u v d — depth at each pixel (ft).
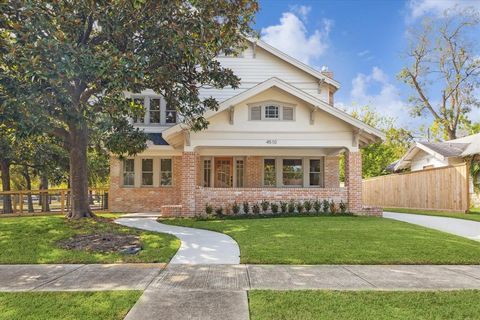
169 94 40.09
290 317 14.38
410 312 14.92
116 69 28.60
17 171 78.84
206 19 33.78
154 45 32.30
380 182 81.00
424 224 42.80
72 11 31.48
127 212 60.54
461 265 23.27
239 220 44.83
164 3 32.12
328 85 63.57
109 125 33.42
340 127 50.80
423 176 64.80
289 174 64.54
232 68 62.64
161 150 60.08
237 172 64.85
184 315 14.66
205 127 44.47
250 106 50.44
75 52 27.37
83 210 40.91
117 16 30.83
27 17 27.43
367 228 36.45
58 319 14.32
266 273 21.17
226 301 16.28
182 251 27.40
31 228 34.81
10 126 31.09
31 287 18.69
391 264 23.38
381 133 49.78
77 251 27.30
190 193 49.60
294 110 50.75
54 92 28.32
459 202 55.72
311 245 28.32
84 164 41.50
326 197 51.39
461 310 15.16
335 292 17.51
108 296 17.03
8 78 26.63
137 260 24.50
